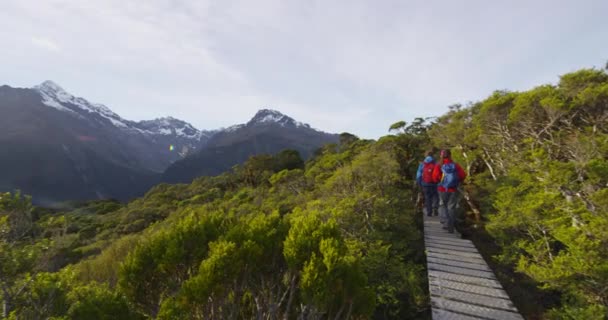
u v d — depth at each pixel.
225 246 3.33
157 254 3.78
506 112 10.16
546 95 8.91
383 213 6.77
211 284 3.14
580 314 3.90
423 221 7.81
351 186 8.30
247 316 4.55
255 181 33.28
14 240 3.69
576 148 6.05
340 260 3.23
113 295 3.68
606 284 3.73
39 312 3.67
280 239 3.99
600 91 7.68
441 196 6.71
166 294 3.82
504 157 9.29
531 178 6.35
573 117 8.91
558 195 5.18
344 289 3.37
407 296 5.50
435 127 13.04
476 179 9.78
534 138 9.19
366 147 15.00
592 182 4.81
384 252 5.52
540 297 5.08
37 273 3.87
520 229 5.75
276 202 13.02
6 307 3.52
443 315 3.95
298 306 4.18
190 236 3.87
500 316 3.89
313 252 3.31
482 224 7.65
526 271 4.55
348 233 6.28
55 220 4.15
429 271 5.05
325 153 27.66
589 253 3.76
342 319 3.69
